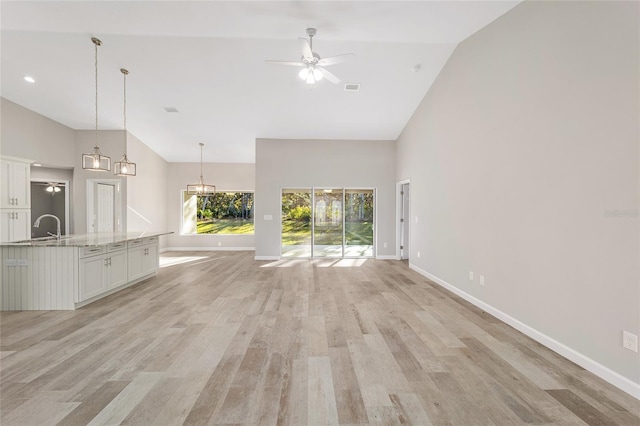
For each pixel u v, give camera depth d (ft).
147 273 19.15
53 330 11.11
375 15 12.14
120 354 9.28
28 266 13.35
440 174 17.87
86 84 19.36
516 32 11.30
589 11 8.43
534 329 10.49
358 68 17.53
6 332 10.93
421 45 15.76
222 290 16.78
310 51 12.24
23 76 18.57
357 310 13.44
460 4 11.37
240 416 6.52
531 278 10.62
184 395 7.25
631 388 7.37
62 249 13.37
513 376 8.15
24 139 22.15
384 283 18.40
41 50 16.31
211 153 31.32
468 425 6.31
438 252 18.19
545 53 9.96
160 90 19.95
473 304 14.25
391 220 27.27
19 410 6.66
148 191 29.73
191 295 15.79
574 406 6.93
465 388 7.60
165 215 33.22
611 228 7.88
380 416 6.56
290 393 7.36
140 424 6.27
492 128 12.79
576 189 8.86
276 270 22.38
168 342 10.14
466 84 14.85
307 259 26.89
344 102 21.15
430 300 14.93
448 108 16.76
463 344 10.07
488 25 12.94
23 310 13.34
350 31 13.33
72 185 26.81
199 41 15.64
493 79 12.69
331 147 26.99
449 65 16.63
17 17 11.94
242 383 7.77
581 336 8.71
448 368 8.55
